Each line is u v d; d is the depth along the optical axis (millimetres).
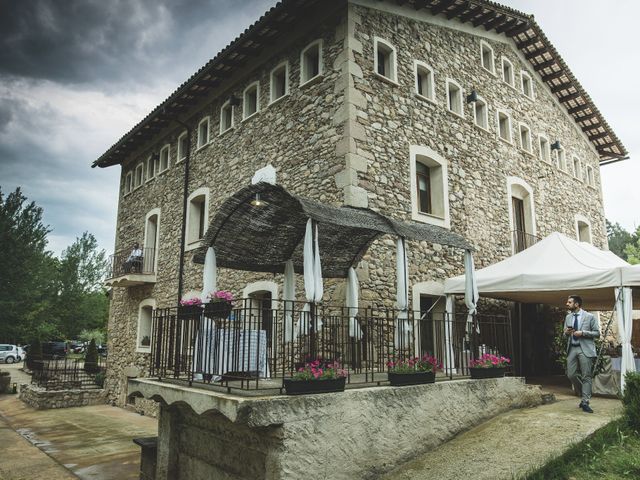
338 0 8992
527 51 13672
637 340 15086
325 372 4434
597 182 16734
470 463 4547
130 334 14969
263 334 5703
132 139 15750
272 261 7367
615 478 3822
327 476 4105
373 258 8258
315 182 8734
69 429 11281
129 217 16516
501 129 12438
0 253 25594
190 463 5367
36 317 32812
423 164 10016
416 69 9945
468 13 11117
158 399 5215
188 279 12344
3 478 7035
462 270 9953
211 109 12609
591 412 5832
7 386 19125
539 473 3977
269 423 3812
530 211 12430
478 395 5836
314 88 9195
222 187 11539
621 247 36969
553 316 12641
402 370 5211
